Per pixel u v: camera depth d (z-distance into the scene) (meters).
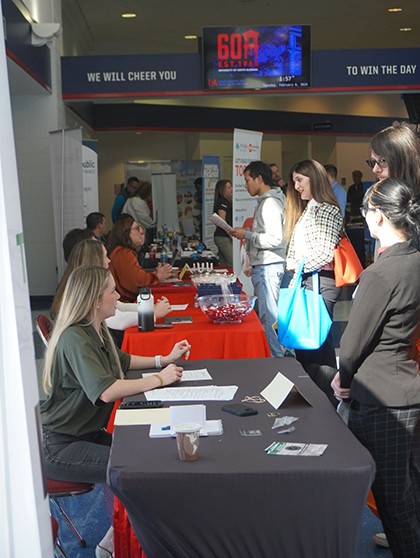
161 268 4.95
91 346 2.36
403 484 2.08
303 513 1.61
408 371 2.03
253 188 5.04
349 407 2.24
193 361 2.78
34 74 7.75
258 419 2.01
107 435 2.55
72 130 7.83
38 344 6.30
